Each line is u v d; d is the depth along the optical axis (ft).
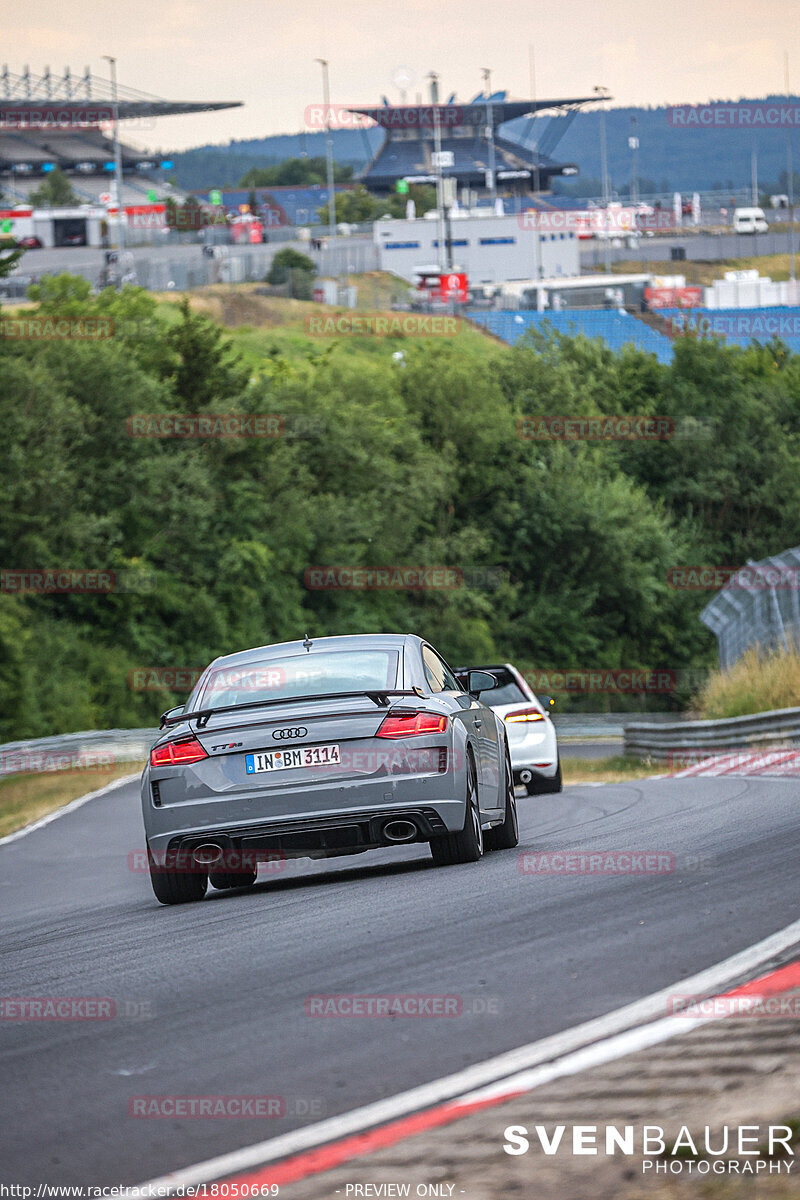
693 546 643.04
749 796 103.71
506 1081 31.91
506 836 82.79
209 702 73.05
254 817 67.92
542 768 147.43
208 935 56.85
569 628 574.97
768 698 205.05
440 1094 31.78
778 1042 32.40
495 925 52.19
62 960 55.21
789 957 42.32
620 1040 34.24
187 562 452.76
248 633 464.24
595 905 54.80
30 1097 35.09
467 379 588.09
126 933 61.16
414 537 567.59
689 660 606.55
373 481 529.04
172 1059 37.45
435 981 43.45
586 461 615.98
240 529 474.08
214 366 513.04
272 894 69.26
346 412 527.81
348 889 66.59
